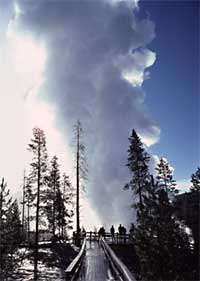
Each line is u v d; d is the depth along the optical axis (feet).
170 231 63.26
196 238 87.20
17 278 64.13
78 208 139.44
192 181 119.65
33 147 125.90
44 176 126.52
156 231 63.57
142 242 64.18
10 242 50.80
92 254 93.04
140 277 65.98
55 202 145.38
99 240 138.82
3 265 49.98
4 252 50.06
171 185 137.59
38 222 122.93
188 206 110.63
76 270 60.34
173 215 68.54
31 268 80.79
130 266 104.32
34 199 123.85
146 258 63.00
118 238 136.15
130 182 140.05
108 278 57.11
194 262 62.80
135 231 67.26
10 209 51.65
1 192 51.37
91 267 69.31
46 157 127.34
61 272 81.71
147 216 65.00
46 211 127.65
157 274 61.16
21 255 53.93
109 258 76.48
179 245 63.62
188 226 95.61
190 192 118.73
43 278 70.23
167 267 61.11
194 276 60.44
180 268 61.11
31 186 149.28
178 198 127.13
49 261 94.94
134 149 142.92
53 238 134.21
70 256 110.01
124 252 121.90
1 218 50.90
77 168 142.72
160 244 62.44
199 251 63.87
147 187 67.92
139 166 139.44
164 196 65.87
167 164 142.10
